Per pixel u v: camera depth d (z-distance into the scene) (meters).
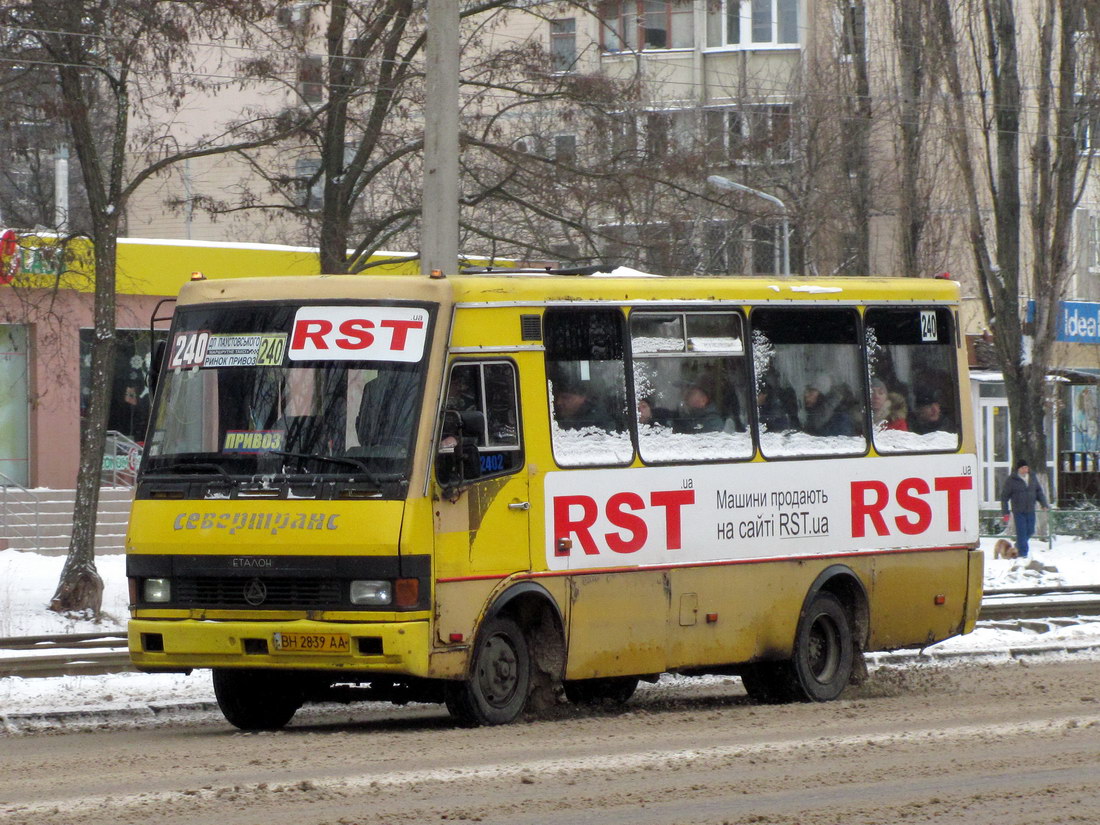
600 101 35.25
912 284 21.30
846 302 20.50
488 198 35.47
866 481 20.50
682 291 18.92
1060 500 59.88
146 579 16.84
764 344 19.66
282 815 11.78
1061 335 61.19
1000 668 24.42
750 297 19.56
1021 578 39.00
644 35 63.66
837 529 20.19
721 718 18.11
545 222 37.94
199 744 16.27
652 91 50.19
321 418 16.58
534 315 17.48
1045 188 51.97
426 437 16.27
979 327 61.75
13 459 46.50
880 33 53.94
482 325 17.00
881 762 14.48
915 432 21.14
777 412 19.72
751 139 45.66
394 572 15.97
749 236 52.72
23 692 21.38
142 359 48.81
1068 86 51.75
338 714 20.33
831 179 53.78
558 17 39.59
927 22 51.62
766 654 19.47
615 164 35.34
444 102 25.11
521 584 17.06
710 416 19.05
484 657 16.97
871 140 54.41
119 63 31.52
